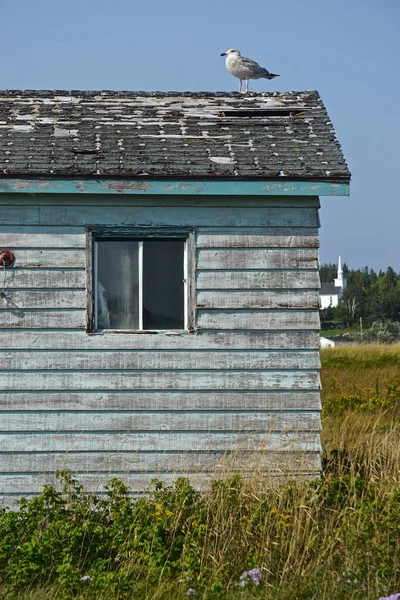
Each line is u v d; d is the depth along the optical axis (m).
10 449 10.20
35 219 10.30
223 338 10.40
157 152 10.58
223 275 10.44
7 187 9.92
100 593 7.82
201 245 10.42
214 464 10.30
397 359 32.47
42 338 10.27
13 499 10.18
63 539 8.56
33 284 10.30
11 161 10.08
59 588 7.96
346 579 7.94
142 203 10.41
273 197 10.43
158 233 10.45
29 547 8.34
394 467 10.75
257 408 10.38
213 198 10.43
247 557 8.46
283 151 10.73
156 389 10.32
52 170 9.88
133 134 11.27
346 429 14.51
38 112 12.10
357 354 33.88
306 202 10.45
